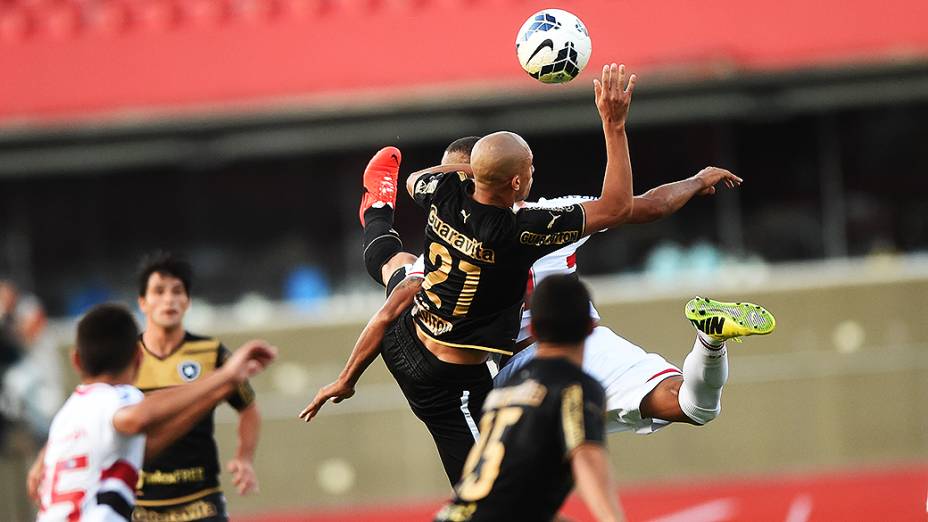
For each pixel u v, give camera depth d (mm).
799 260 65062
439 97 60219
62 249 64938
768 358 63719
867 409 63594
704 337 29328
